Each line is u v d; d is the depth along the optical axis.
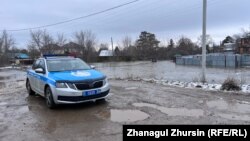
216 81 16.48
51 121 6.21
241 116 6.14
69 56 9.48
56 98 7.20
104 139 4.88
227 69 34.94
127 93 9.66
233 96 8.55
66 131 5.43
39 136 5.17
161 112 6.68
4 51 59.97
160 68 39.88
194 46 91.00
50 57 9.05
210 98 8.31
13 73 30.28
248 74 24.77
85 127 5.66
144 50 90.88
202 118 6.03
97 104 7.84
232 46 81.06
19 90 11.82
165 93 9.46
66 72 7.91
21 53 72.38
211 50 88.75
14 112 7.22
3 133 5.40
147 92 9.80
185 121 5.83
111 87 11.48
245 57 41.50
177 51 89.81
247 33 71.25
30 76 9.80
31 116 6.74
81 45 69.19
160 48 94.19
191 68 39.00
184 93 9.35
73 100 7.10
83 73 7.82
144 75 24.78
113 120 6.11
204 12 13.33
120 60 79.38
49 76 7.72
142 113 6.64
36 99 9.21
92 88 7.36
